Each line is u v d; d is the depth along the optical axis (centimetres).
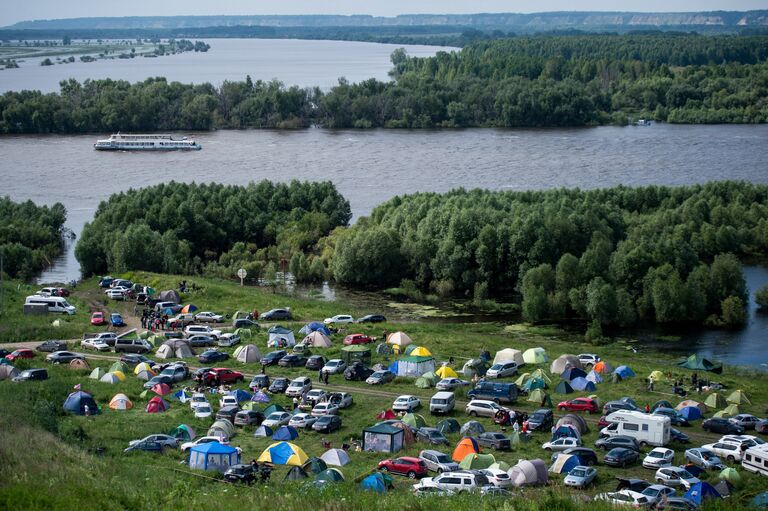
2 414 8119
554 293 16062
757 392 10631
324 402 9556
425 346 12625
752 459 7944
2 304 14588
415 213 19800
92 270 18538
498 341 13188
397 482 7531
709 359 13050
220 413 9431
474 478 7206
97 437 8406
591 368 11519
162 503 5862
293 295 17225
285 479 7438
